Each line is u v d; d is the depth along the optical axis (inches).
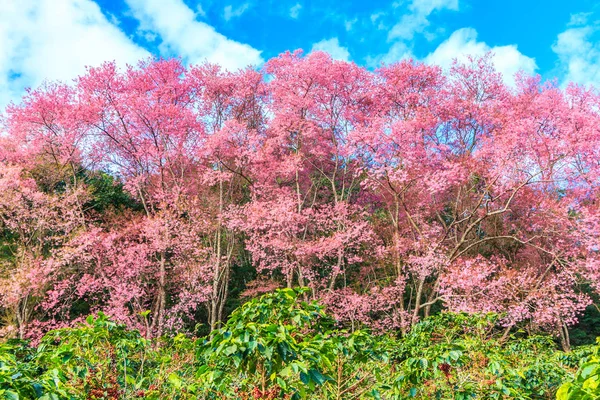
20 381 76.3
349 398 142.2
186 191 660.7
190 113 674.8
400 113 684.1
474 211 543.5
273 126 694.5
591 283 510.9
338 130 716.7
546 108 588.1
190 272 610.5
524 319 565.9
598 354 86.0
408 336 227.9
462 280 510.9
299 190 729.0
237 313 122.3
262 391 105.7
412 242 610.9
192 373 172.1
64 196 620.4
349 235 608.1
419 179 588.4
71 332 129.5
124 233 631.2
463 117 658.2
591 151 490.6
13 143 648.4
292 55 752.3
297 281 713.6
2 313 552.7
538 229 591.5
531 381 190.7
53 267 530.6
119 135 659.4
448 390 149.1
